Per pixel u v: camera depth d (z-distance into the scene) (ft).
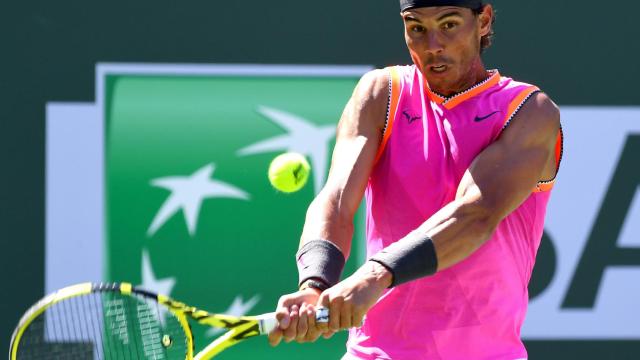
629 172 73.97
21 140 73.61
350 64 74.02
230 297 73.51
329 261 39.47
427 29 39.78
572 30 74.08
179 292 73.41
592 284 73.82
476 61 41.11
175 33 73.77
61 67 73.77
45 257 73.72
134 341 51.42
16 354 41.42
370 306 37.17
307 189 73.87
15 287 73.67
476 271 40.47
